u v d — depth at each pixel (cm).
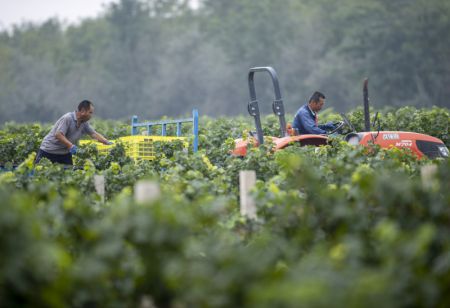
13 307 1227
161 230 1347
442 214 1598
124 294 1366
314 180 1881
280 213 1717
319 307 1109
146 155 3488
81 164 3475
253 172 1903
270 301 1132
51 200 1761
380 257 1407
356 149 2592
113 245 1354
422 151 3322
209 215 1623
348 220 1593
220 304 1215
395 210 1623
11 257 1205
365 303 1138
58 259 1252
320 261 1331
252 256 1304
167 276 1324
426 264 1408
